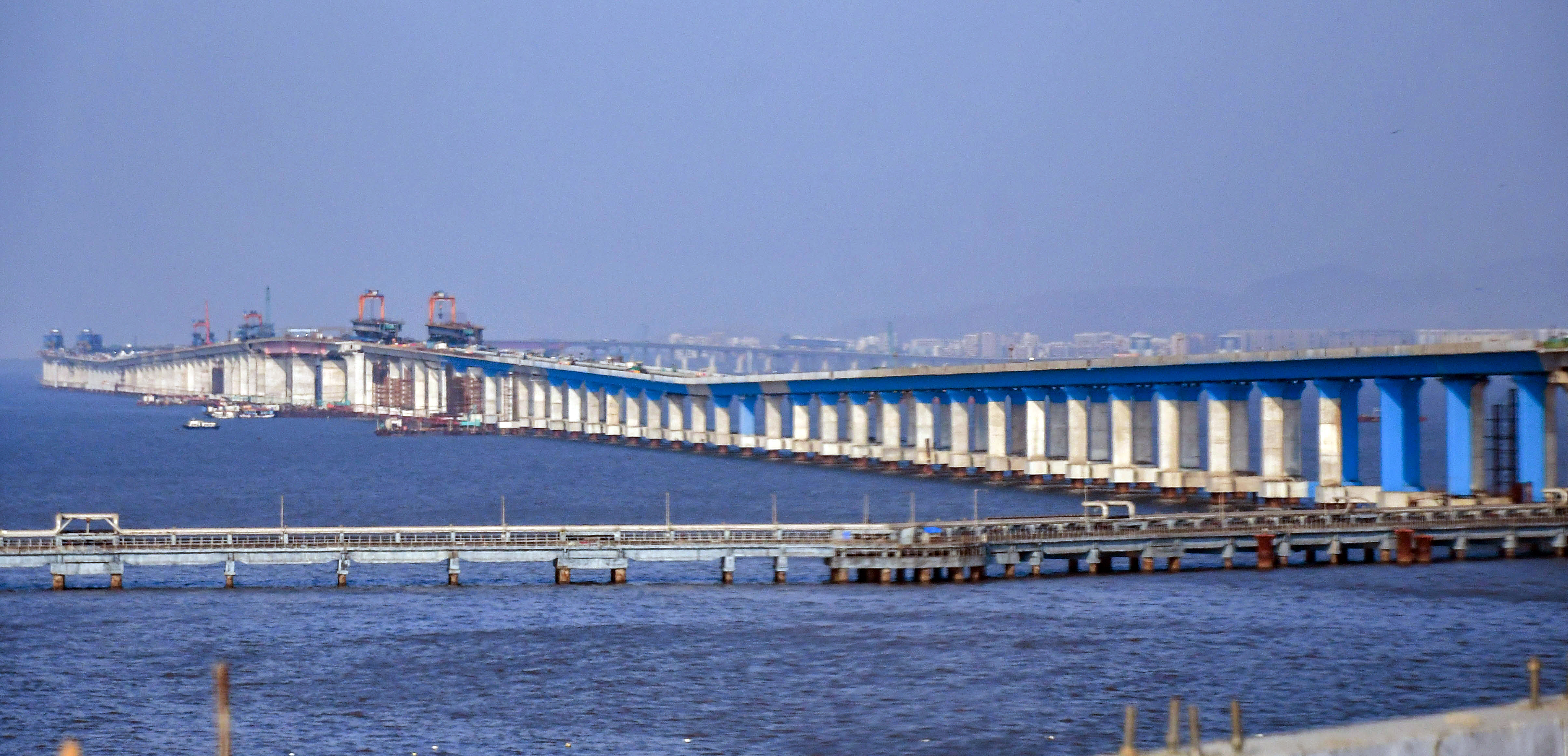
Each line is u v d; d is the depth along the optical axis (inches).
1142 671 4394.7
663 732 3838.6
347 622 5162.4
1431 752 2375.7
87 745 3759.8
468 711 4047.7
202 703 4136.3
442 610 5354.3
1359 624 5000.0
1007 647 4687.5
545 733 3836.1
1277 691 4178.2
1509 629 4923.7
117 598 5639.8
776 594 5649.6
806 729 3853.3
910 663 4505.4
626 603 5462.6
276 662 4591.5
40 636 4931.1
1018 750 3656.5
